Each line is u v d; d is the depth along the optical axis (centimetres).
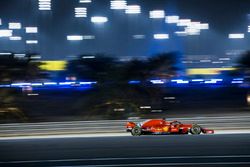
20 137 7031
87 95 10738
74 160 3612
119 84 10469
